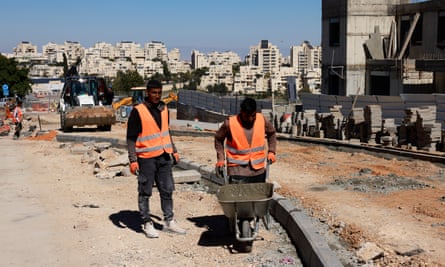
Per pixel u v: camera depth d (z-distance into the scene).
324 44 39.09
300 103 34.84
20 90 86.00
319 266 6.05
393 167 13.03
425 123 15.29
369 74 36.16
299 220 7.53
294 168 13.19
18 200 10.52
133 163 7.71
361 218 8.35
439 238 7.27
